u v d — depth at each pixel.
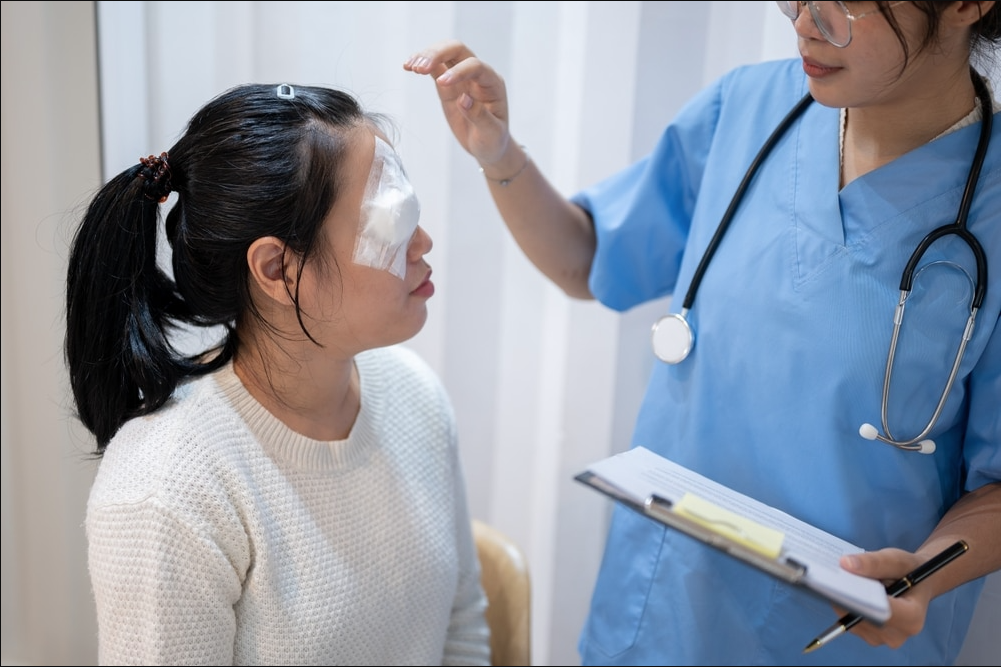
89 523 0.91
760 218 1.00
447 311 1.56
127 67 1.43
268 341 0.96
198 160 0.89
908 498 0.93
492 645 1.29
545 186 1.24
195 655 0.92
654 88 1.40
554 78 1.44
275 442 0.98
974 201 0.85
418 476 1.11
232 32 1.45
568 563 1.65
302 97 0.91
